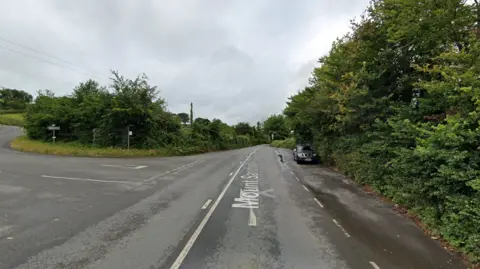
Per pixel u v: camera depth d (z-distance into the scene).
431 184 6.68
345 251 5.26
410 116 9.60
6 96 79.81
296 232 6.26
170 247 5.24
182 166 18.73
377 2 12.80
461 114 6.78
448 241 5.74
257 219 7.16
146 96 29.22
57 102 32.69
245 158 26.84
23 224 6.40
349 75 13.67
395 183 9.27
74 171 14.52
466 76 6.47
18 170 14.16
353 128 15.62
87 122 30.28
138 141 28.98
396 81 12.27
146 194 9.84
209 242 5.54
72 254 4.86
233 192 10.57
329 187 12.00
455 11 8.54
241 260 4.77
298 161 22.69
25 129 34.75
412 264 4.79
